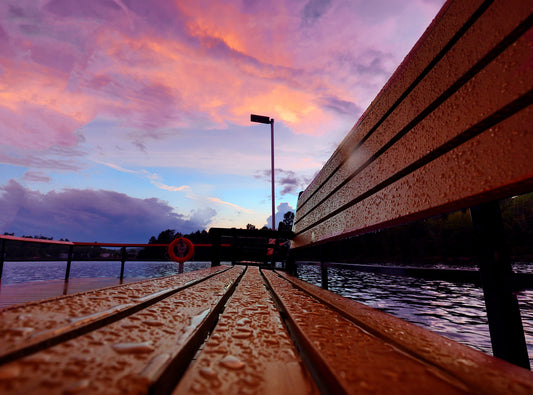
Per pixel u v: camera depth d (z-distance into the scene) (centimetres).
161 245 734
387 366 49
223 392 43
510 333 74
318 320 87
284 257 725
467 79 87
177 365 50
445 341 65
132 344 54
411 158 115
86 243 693
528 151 60
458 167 84
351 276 896
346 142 213
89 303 84
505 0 73
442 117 96
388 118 144
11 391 34
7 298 381
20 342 46
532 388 41
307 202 358
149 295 105
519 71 66
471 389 41
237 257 809
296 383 47
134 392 35
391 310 352
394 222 129
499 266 79
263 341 69
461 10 93
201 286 156
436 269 125
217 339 70
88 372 40
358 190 177
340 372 46
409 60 130
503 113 71
